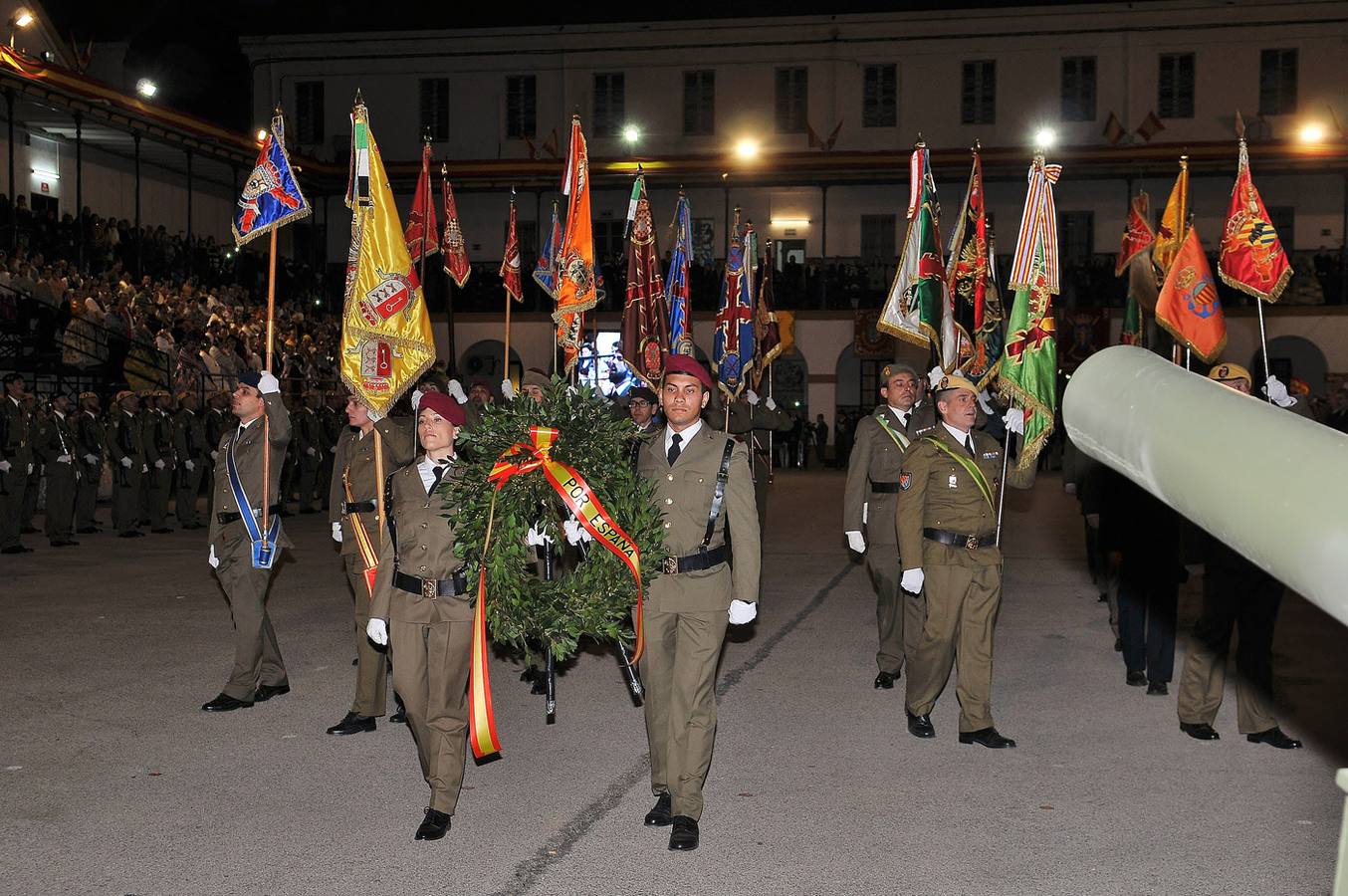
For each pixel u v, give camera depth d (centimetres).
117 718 725
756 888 462
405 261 731
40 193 3042
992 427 964
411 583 547
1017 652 919
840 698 771
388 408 718
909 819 541
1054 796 573
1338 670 854
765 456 1273
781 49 3906
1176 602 782
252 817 548
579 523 533
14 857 496
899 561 796
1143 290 1154
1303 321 3403
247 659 746
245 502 746
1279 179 3688
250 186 759
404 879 473
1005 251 3831
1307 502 70
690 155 3556
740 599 533
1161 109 3769
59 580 1298
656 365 1038
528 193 3934
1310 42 3675
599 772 620
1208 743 669
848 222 3909
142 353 2330
